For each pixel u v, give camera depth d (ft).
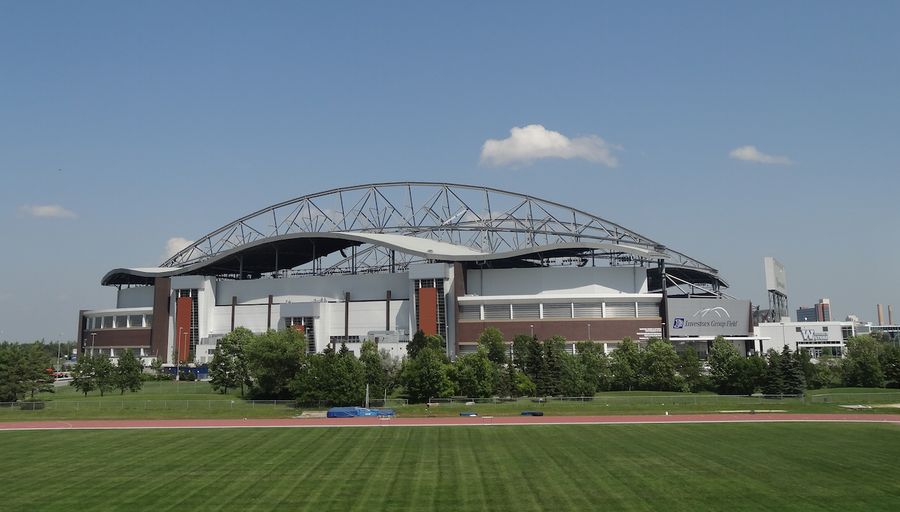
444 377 309.83
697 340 508.12
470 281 550.36
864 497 149.28
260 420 265.13
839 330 605.73
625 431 230.27
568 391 324.80
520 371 345.51
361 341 505.66
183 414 285.23
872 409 279.90
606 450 198.08
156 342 578.66
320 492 154.61
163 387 412.77
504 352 421.18
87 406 305.94
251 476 169.78
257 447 206.69
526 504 145.18
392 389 355.97
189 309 574.97
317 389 305.32
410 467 177.78
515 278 543.39
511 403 303.27
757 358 349.61
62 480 167.94
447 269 520.42
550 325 508.12
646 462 182.39
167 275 597.93
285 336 357.00
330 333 553.23
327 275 576.61
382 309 548.72
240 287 589.73
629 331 504.84
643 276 533.14
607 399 312.09
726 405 291.99
